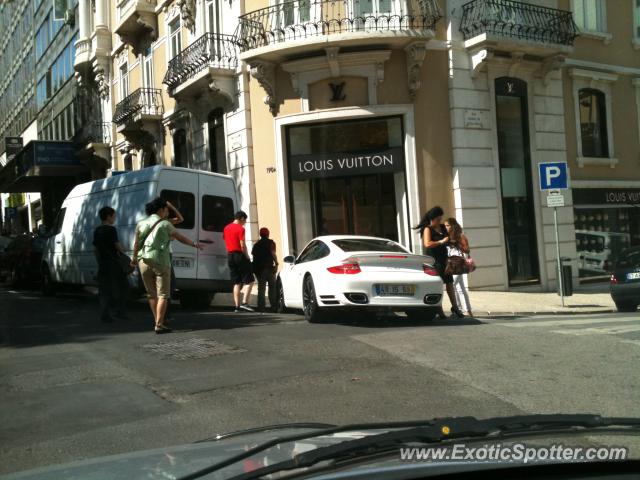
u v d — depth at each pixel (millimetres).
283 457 2393
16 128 49375
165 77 20641
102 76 28766
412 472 1781
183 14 20797
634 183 20203
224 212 13680
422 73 16406
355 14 16062
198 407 5652
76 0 31672
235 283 12844
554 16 17812
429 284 10117
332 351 7844
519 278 17562
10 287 21734
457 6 16750
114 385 6461
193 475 2150
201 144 20281
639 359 7273
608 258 19688
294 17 16500
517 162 17812
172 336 9148
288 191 16984
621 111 20266
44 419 5438
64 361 7621
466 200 16516
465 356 7512
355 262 9930
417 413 5355
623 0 20578
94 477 2432
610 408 5418
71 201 16281
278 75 16906
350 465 1905
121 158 28047
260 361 7359
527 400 5707
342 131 16734
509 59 17188
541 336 8836
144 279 9547
